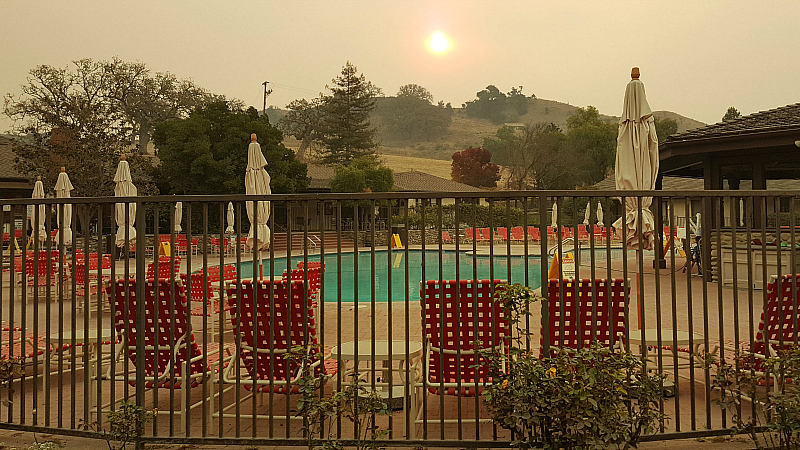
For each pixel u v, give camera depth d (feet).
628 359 9.44
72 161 74.02
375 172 123.44
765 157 39.63
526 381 9.31
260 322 12.30
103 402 13.74
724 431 10.26
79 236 72.59
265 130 107.65
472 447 10.12
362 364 16.99
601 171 220.02
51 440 11.38
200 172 99.50
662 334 15.14
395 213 125.59
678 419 10.42
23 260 11.37
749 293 10.73
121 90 147.13
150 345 12.96
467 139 470.80
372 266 10.21
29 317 26.94
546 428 9.56
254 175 32.96
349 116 217.56
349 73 217.36
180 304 12.72
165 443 10.62
